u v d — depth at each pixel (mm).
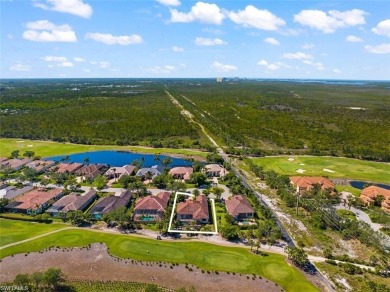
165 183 124312
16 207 100125
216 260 76625
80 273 70938
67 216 94812
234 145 181250
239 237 87375
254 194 114562
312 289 67312
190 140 194625
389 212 103875
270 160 159125
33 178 129375
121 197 106312
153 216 97062
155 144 181750
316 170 145250
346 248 84000
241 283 69000
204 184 127250
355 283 69312
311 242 86375
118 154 172000
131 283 67938
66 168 138625
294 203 107875
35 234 87062
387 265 75625
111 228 91188
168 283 68438
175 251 80062
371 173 142250
